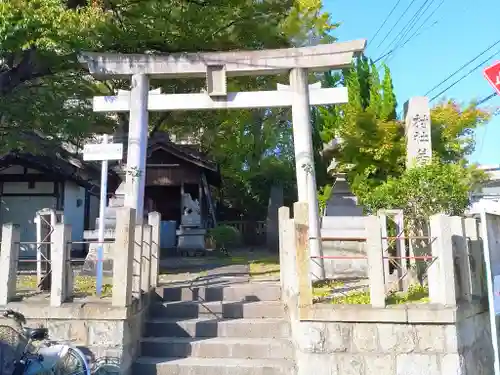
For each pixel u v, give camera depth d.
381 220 6.93
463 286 6.12
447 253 5.67
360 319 5.53
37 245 7.04
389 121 11.59
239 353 6.45
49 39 7.54
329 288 7.05
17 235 6.37
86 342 5.83
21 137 10.33
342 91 9.43
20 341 5.05
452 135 12.57
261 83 13.18
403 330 5.50
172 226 17.45
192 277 9.21
